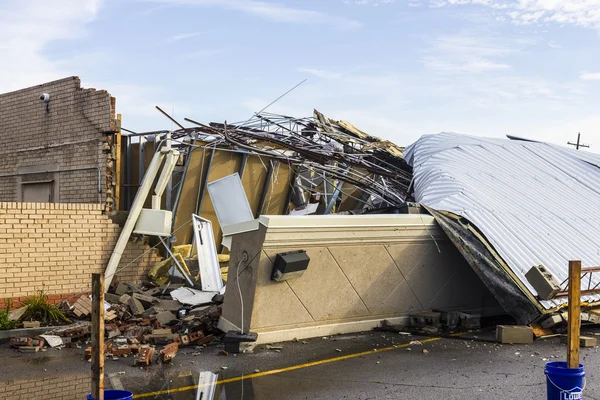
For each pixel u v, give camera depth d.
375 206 18.81
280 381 8.21
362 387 7.93
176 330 11.37
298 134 19.75
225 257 16.58
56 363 9.21
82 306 12.24
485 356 9.79
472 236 12.33
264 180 18.12
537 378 8.42
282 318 10.83
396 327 11.77
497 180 15.71
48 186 16.91
